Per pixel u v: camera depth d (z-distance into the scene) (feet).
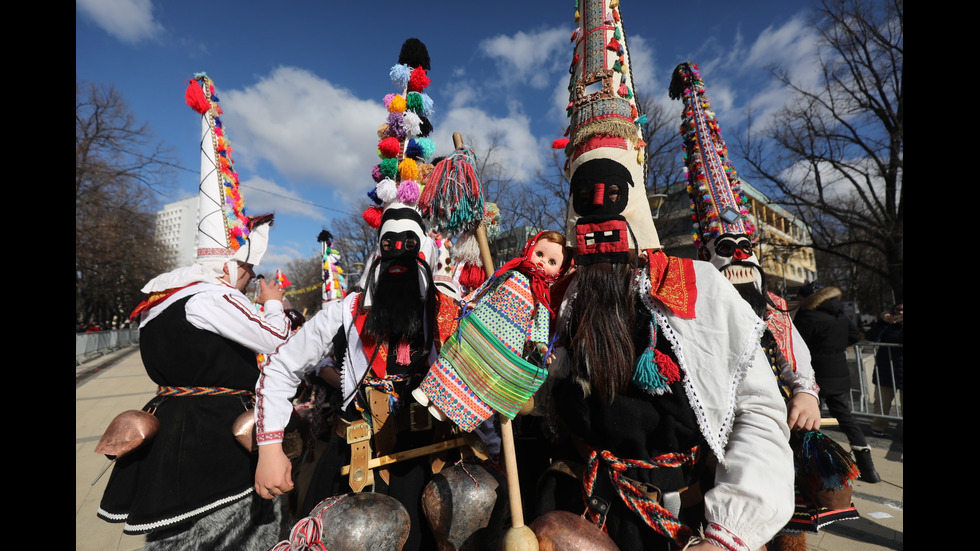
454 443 5.53
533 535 3.91
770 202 54.39
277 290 8.09
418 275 5.49
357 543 4.27
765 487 3.40
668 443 3.98
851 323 13.51
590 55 4.85
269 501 6.60
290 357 5.54
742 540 3.31
